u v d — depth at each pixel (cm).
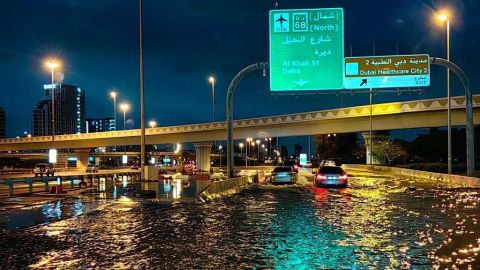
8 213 2041
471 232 1459
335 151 12938
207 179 5275
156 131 8975
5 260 1105
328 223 1675
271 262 1053
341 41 3195
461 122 5381
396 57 3291
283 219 1795
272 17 3209
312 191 3275
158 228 1591
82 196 2891
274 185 4053
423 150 10138
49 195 2952
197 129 8400
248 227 1595
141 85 3744
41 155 14450
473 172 3591
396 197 2730
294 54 3209
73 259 1110
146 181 3947
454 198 2652
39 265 1052
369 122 6450
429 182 4206
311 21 3198
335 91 3266
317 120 6825
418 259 1073
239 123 7806
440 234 1423
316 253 1148
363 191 3216
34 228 1611
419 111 5641
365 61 3278
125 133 9556
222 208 2219
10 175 6781
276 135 7538
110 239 1381
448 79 4050
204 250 1199
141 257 1123
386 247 1220
